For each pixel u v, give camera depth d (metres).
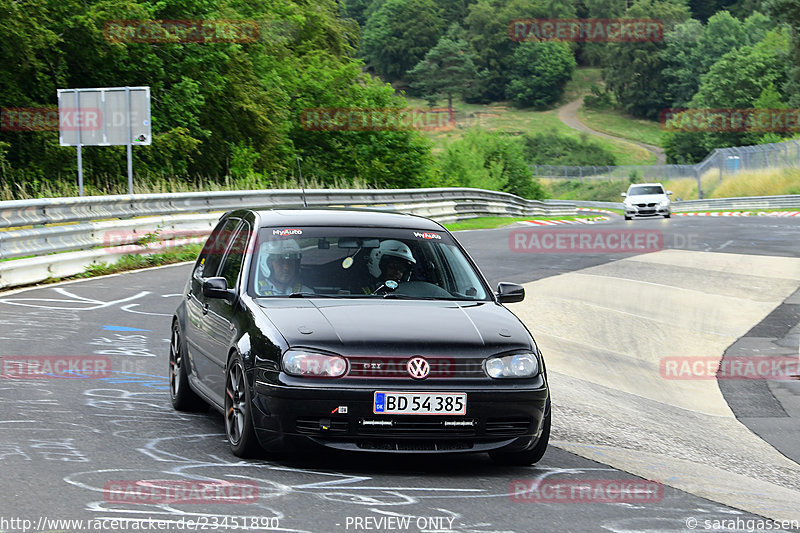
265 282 23.64
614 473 23.02
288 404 20.16
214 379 24.12
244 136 130.12
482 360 20.94
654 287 62.88
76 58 106.75
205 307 25.80
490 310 23.41
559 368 40.75
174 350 28.75
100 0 108.06
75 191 81.88
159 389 30.38
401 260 24.75
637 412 34.06
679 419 34.06
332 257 24.50
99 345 37.28
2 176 94.88
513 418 21.14
